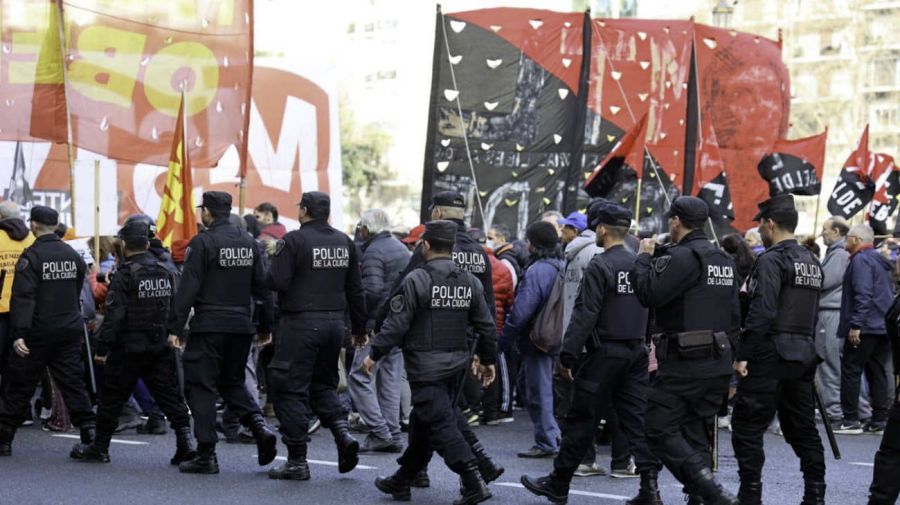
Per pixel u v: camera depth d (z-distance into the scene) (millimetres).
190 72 15492
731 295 8461
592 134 18469
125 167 18766
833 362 14633
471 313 9297
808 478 9055
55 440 12281
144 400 12844
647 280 8375
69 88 14898
